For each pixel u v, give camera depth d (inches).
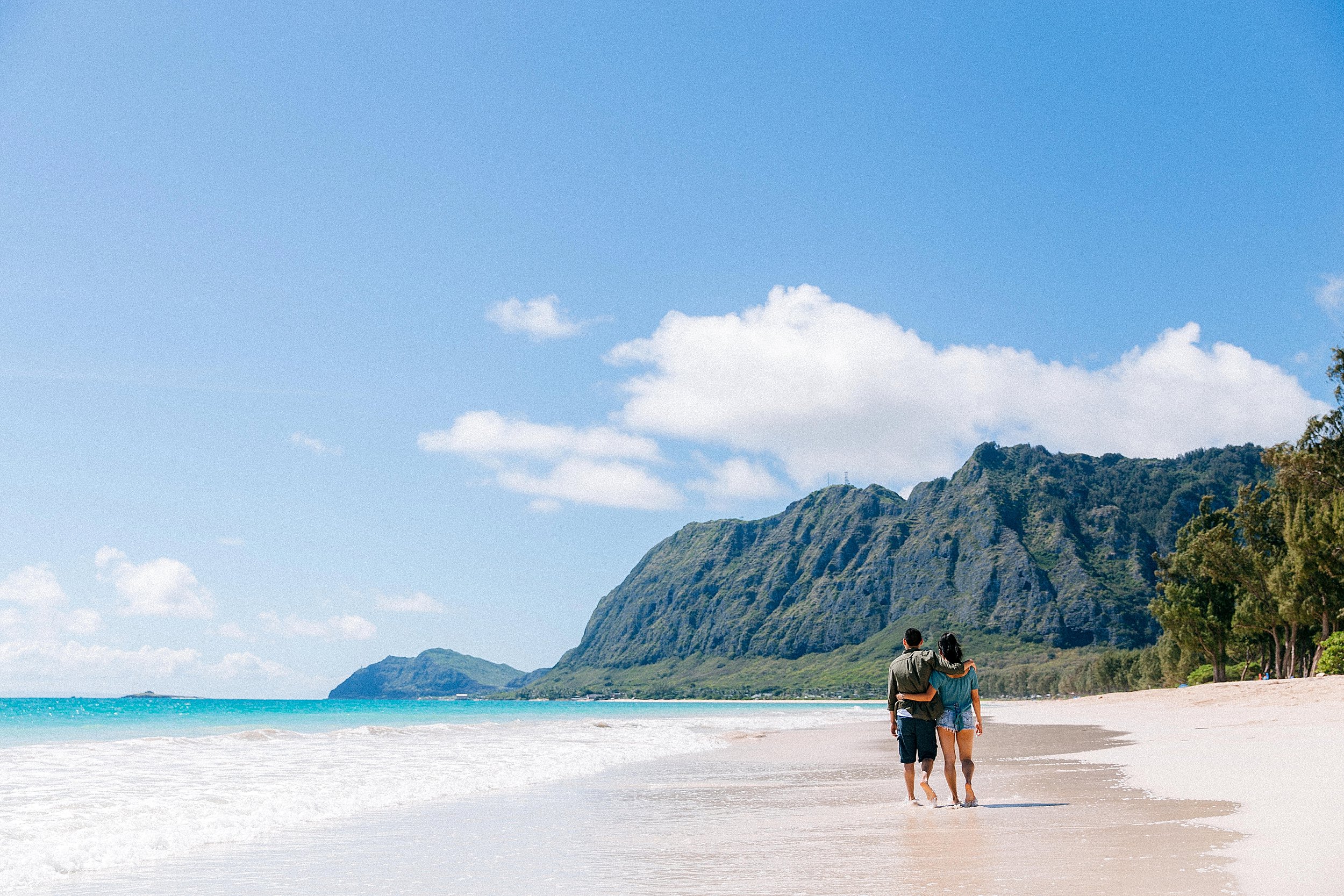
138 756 889.5
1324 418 2357.3
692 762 824.3
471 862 331.0
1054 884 246.1
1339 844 288.2
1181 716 1450.5
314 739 1221.7
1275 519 2669.8
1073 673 6909.5
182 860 345.1
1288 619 2386.8
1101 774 581.6
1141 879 247.1
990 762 733.9
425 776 679.1
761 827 400.5
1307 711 1138.0
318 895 277.6
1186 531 3275.1
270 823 438.6
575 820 442.9
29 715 3191.4
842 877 272.4
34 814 468.4
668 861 319.6
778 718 2539.4
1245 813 369.7
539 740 1208.8
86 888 295.3
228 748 1018.7
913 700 455.2
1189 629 3063.5
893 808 447.5
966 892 242.1
